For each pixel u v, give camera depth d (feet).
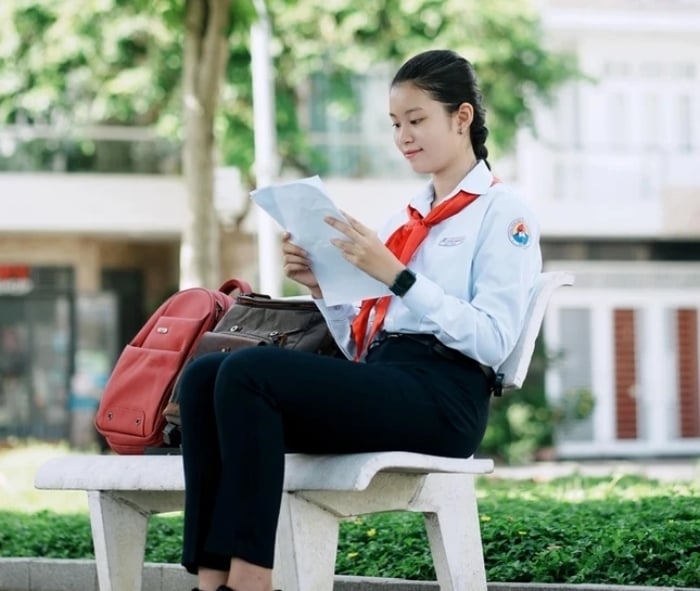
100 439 96.68
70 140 91.50
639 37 101.19
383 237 17.11
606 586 19.54
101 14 78.89
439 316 14.71
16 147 91.09
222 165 84.74
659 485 37.37
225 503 13.52
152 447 17.89
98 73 83.30
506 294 15.15
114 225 92.27
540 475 57.47
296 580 14.52
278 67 86.02
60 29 79.00
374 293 14.94
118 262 103.04
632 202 99.14
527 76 87.10
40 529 28.60
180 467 15.81
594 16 98.94
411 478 15.37
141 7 54.08
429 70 15.84
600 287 100.63
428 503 15.55
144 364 18.04
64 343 97.40
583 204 98.58
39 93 82.17
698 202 99.19
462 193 15.74
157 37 79.41
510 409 91.15
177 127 84.74
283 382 13.83
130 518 16.94
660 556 20.75
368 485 14.93
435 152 15.84
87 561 24.22
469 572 15.80
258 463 13.56
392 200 94.63
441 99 15.83
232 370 13.70
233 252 95.09
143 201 92.43
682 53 102.22
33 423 96.32
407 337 15.37
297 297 18.02
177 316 18.43
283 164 91.71
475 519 15.94
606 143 100.94
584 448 99.25
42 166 91.50
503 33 84.38
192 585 22.36
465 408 14.97
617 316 100.89
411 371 14.88
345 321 16.22
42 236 97.19
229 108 83.51
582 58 100.78
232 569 13.43
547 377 95.35
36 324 97.09
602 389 100.32
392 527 24.56
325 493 14.66
